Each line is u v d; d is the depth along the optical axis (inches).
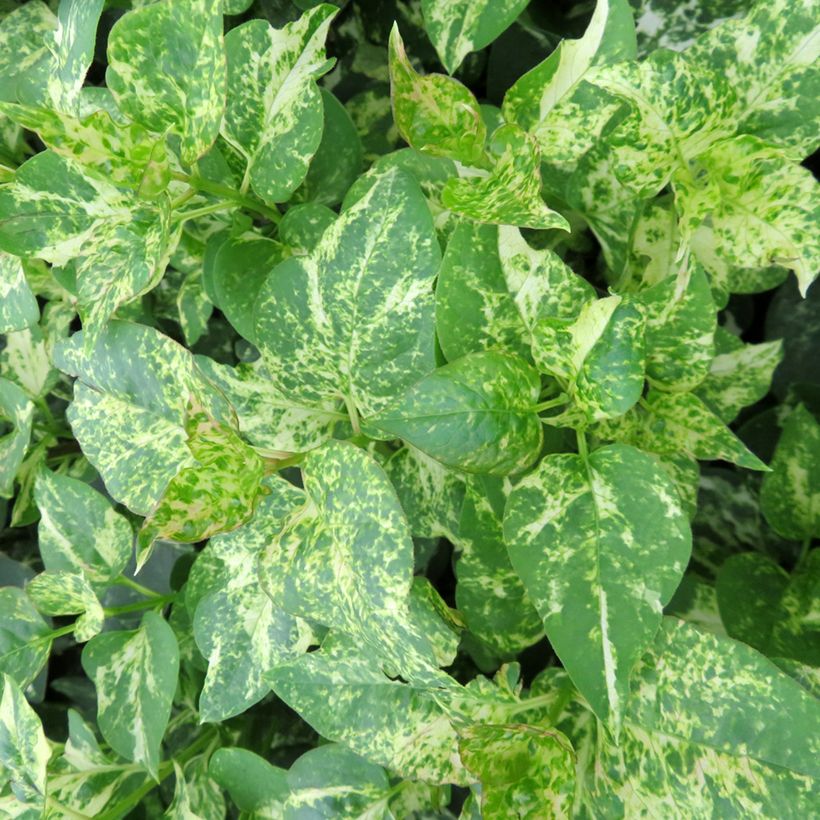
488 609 11.9
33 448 16.7
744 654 9.5
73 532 13.9
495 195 9.6
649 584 9.1
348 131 12.8
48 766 13.8
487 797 9.6
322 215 11.9
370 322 10.5
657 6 11.8
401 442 13.3
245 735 15.4
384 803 12.0
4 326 12.4
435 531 12.8
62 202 10.8
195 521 9.6
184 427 10.4
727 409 12.8
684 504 12.0
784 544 13.8
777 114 10.1
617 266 12.7
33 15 15.0
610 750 10.3
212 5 9.4
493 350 10.2
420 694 11.1
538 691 11.3
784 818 9.2
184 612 14.8
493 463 9.7
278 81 11.1
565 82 10.5
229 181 12.2
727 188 10.2
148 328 10.9
